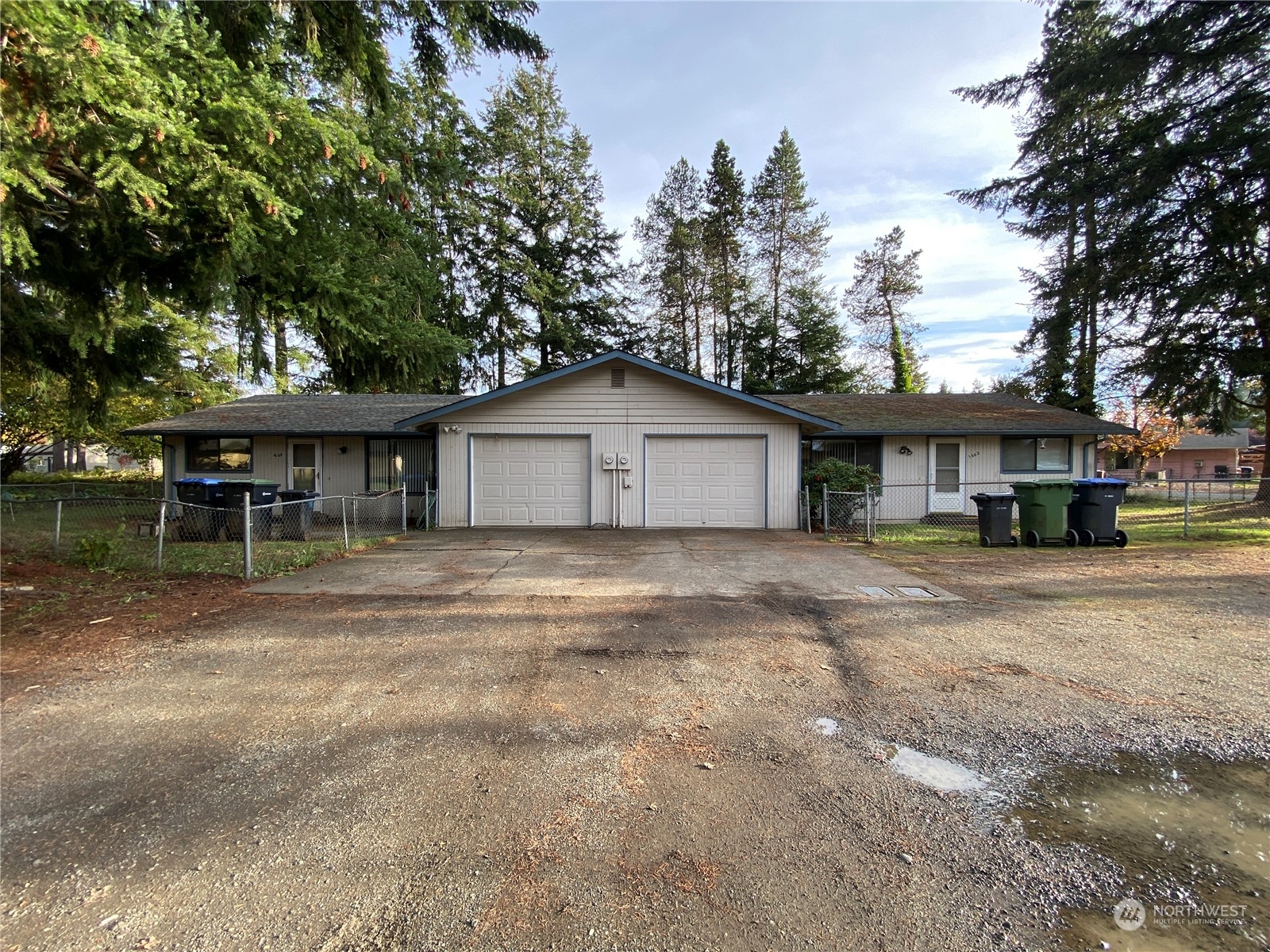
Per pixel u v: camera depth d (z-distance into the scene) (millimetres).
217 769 2959
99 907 2041
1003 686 3992
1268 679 4090
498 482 13312
